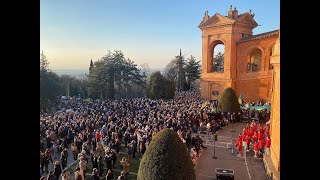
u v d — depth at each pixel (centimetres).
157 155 1220
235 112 3419
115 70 6719
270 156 1891
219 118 3200
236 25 4756
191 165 1254
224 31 4838
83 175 1595
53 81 5250
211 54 5178
